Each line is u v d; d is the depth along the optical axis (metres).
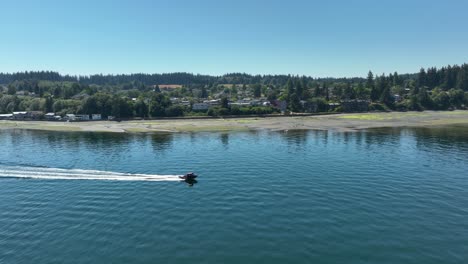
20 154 83.06
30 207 43.97
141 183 54.75
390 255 30.12
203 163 69.88
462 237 33.59
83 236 34.88
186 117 192.38
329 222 37.34
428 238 33.41
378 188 49.84
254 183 53.38
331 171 60.56
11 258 30.64
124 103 193.00
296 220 37.97
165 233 35.16
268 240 33.22
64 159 76.00
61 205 44.50
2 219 39.97
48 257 30.77
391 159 70.62
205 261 29.47
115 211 41.88
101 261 29.84
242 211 40.97
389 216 38.97
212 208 42.22
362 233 34.53
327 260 29.34
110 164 70.19
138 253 31.11
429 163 66.25
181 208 42.44
